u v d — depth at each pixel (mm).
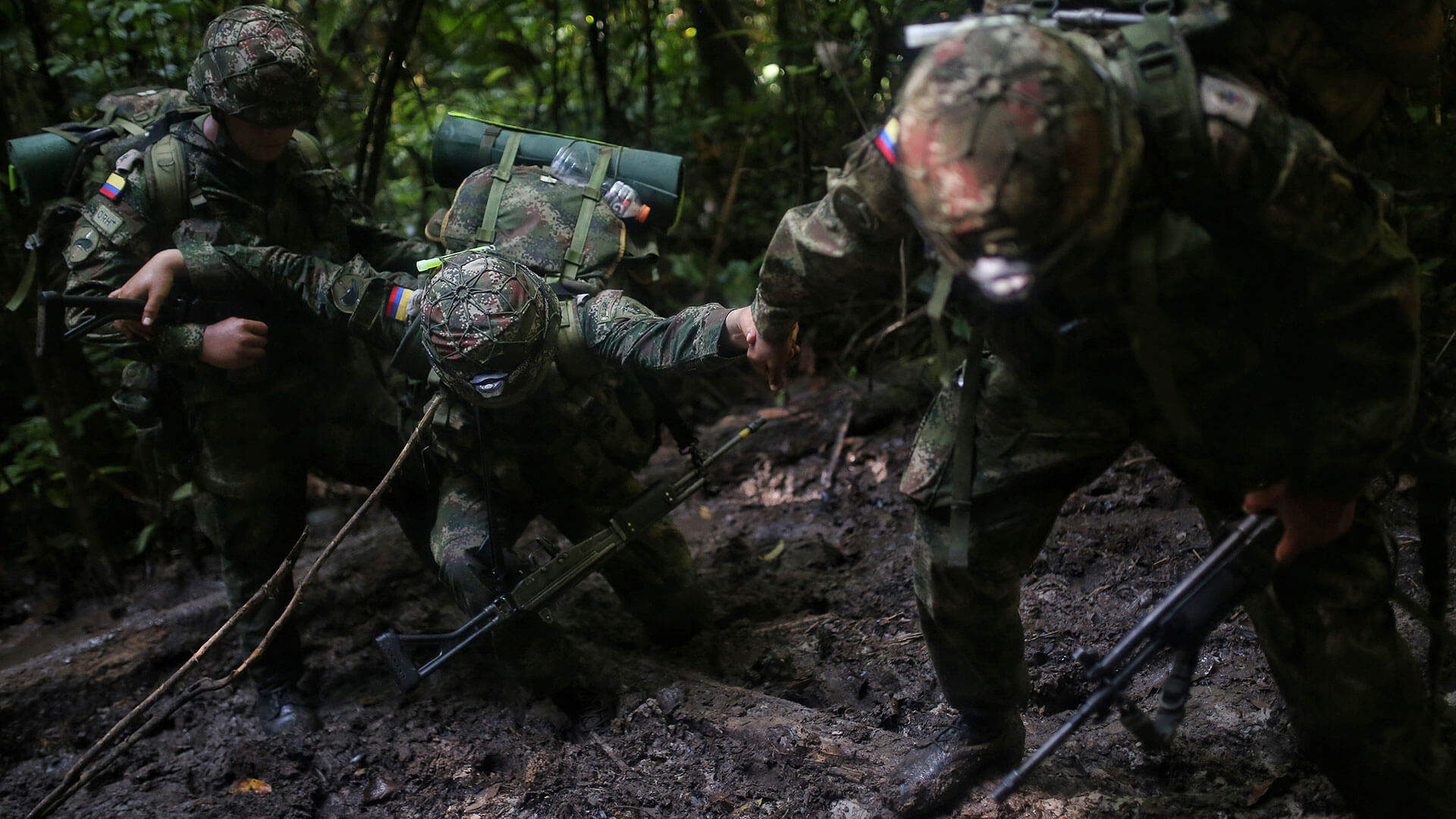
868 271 1838
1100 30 1623
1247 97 1466
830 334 5008
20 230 3678
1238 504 1899
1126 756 2514
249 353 2707
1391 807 1906
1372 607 1792
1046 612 3090
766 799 2518
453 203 2992
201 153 2795
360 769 2850
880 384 4531
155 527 4051
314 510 4309
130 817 2682
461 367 2453
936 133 1412
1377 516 1831
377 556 3826
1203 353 1639
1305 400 1643
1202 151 1454
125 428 4355
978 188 1390
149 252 2773
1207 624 1745
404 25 3975
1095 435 1913
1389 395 1580
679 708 2889
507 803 2633
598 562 2779
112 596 3992
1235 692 2625
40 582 4078
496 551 2701
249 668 3109
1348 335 1575
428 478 3039
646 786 2639
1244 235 1544
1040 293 1676
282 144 2781
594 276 2834
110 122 2930
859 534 3764
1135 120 1474
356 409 3100
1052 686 2750
